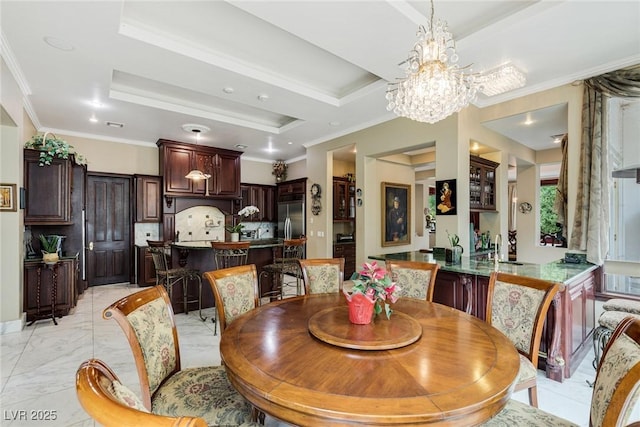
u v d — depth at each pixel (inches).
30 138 178.1
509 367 48.6
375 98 158.1
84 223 204.5
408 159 257.1
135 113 181.8
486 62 119.6
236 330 64.6
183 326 151.3
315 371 47.3
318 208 245.6
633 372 37.2
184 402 57.0
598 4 87.6
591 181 124.4
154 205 244.8
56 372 104.1
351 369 47.9
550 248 225.0
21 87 140.3
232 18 105.5
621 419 37.1
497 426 51.1
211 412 54.8
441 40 90.7
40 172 158.4
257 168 319.0
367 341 56.3
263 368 48.2
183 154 247.9
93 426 77.9
